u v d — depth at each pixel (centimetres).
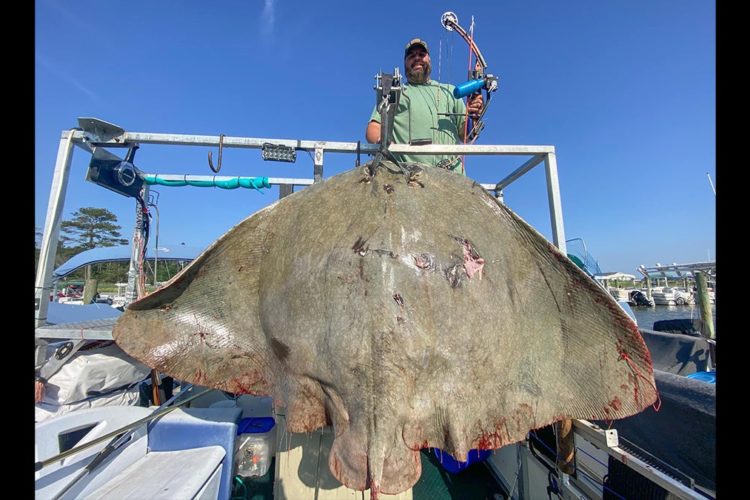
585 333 165
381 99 195
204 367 184
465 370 148
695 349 390
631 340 156
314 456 222
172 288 181
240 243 185
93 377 269
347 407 144
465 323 147
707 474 182
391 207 160
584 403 161
